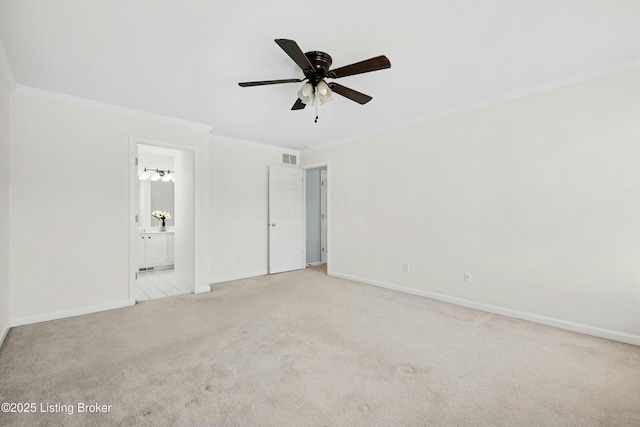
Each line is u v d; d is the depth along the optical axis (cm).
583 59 235
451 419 154
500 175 310
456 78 267
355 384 185
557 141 274
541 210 284
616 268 247
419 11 175
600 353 224
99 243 324
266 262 523
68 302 306
